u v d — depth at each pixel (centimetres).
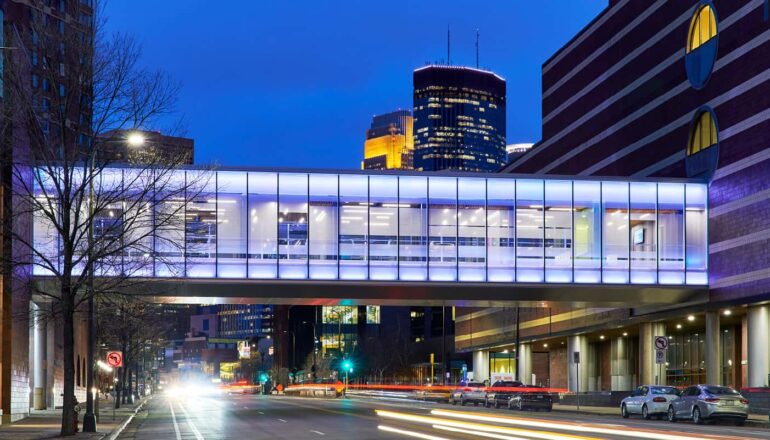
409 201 5606
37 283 4741
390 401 8619
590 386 8581
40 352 5831
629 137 7031
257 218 5450
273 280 5406
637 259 5709
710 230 5750
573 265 5669
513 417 4584
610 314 7106
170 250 5209
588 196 5738
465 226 5634
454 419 4366
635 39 6994
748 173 5372
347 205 5553
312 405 7050
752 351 5359
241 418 4791
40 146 3531
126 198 3675
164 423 4450
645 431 3300
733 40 5588
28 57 3550
